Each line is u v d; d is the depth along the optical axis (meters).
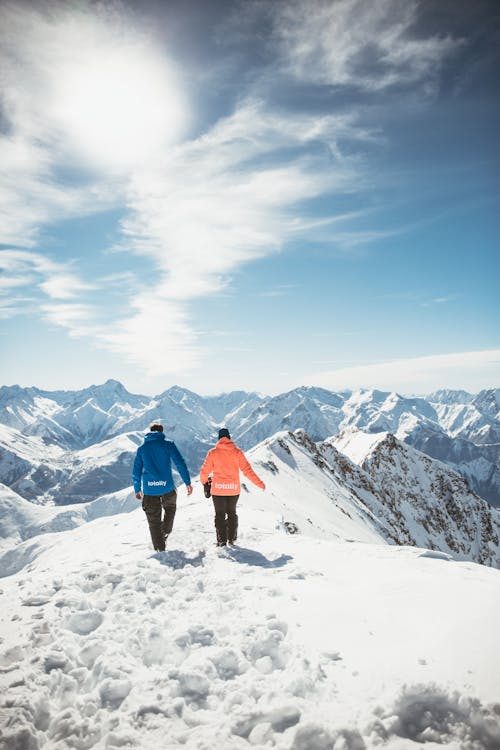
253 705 3.79
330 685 3.91
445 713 3.39
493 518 109.75
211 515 13.30
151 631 5.09
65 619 5.56
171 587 6.80
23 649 4.86
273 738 3.34
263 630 5.02
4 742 3.38
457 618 4.81
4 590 6.97
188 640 5.00
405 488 106.19
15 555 91.81
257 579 6.99
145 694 4.02
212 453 9.74
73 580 7.02
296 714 3.56
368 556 8.07
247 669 4.38
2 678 4.31
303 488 55.91
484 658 3.91
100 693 4.02
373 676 3.97
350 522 55.09
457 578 6.29
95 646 4.88
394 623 4.96
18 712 3.74
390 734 3.26
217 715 3.74
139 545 10.08
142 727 3.59
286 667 4.33
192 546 9.43
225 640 4.96
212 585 6.86
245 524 12.16
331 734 3.27
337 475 79.56
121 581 7.02
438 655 4.12
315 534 33.81
